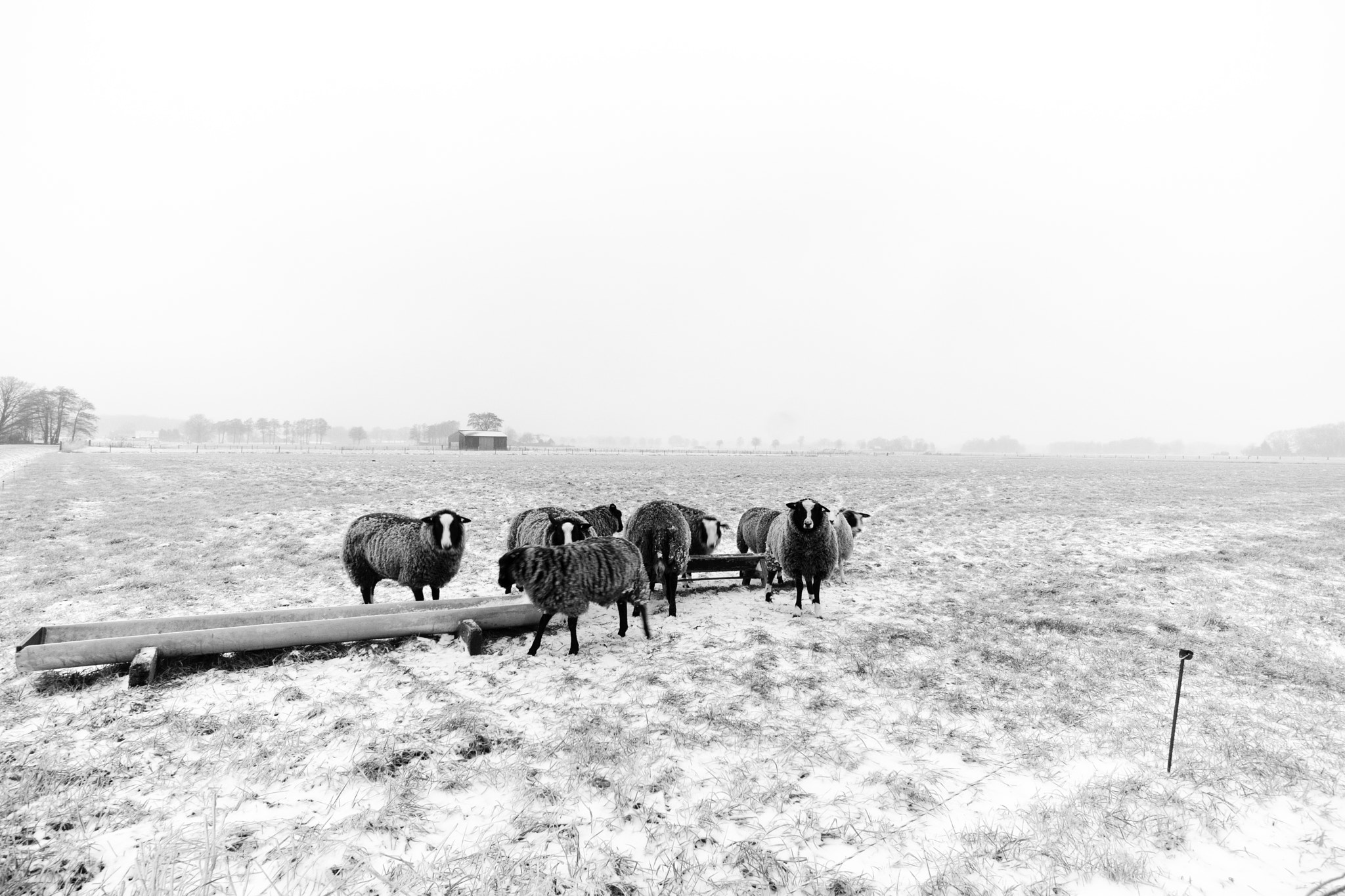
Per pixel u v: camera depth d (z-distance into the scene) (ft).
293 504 67.87
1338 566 46.14
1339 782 16.85
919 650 26.25
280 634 22.58
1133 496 101.60
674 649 25.52
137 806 14.23
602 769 16.28
